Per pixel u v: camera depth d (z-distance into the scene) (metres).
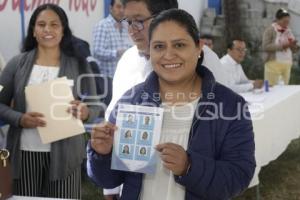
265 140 3.77
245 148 1.50
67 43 2.68
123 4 1.83
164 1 1.76
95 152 1.57
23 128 2.53
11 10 4.19
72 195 2.66
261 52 9.90
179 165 1.40
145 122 1.54
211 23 9.41
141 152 1.53
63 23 2.64
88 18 5.39
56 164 2.54
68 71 2.62
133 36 1.83
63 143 2.56
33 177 2.59
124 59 1.98
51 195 2.63
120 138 1.54
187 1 8.45
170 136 1.55
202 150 1.50
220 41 9.66
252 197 4.21
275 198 4.22
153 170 1.52
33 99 2.49
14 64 2.62
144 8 1.75
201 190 1.44
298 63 9.69
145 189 1.58
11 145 2.57
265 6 10.20
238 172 1.46
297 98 4.81
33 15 2.63
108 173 1.61
